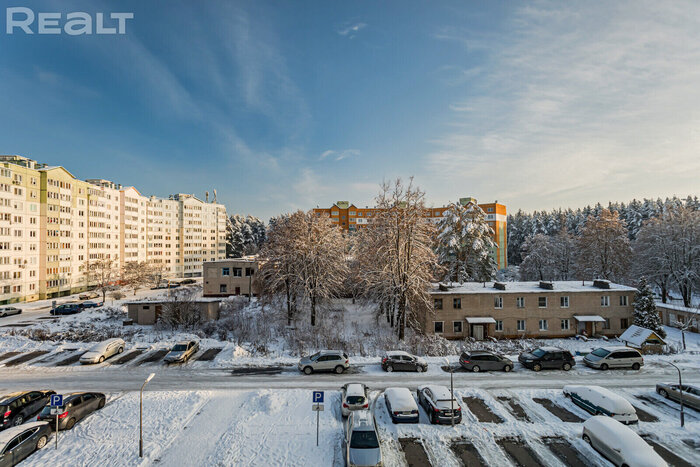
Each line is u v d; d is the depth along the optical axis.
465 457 14.94
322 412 18.83
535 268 70.56
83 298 63.19
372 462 13.25
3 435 14.62
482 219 51.09
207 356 28.91
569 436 16.59
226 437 16.41
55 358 28.25
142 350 30.31
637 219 91.19
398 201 36.38
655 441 16.20
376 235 37.69
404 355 26.02
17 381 23.30
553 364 26.27
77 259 71.88
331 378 24.16
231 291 60.75
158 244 104.81
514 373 25.55
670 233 49.56
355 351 31.20
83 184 74.06
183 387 22.34
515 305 38.12
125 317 43.91
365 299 44.97
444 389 19.20
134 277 75.94
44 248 63.38
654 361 28.36
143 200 99.31
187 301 39.88
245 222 153.38
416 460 14.71
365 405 18.28
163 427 17.31
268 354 29.70
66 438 16.41
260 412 18.78
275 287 42.09
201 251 116.38
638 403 20.30
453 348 31.97
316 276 41.06
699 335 37.91
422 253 37.09
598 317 37.75
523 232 119.00
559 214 121.38
